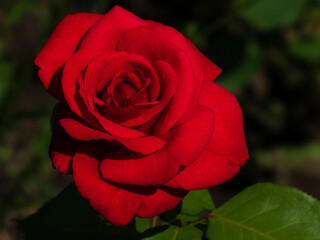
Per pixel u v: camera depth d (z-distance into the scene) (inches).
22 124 40.9
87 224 17.6
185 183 15.0
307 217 16.0
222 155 15.3
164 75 15.1
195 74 15.2
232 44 36.7
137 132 14.9
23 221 18.2
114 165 14.9
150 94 15.2
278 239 15.9
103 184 14.9
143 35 15.4
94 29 15.5
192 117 15.2
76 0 41.3
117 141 14.7
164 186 15.1
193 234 16.1
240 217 16.1
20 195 36.0
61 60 15.6
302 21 44.1
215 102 15.6
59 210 17.4
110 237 18.0
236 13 34.0
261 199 16.2
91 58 15.3
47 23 36.5
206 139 15.0
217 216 16.3
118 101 15.4
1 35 38.6
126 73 15.2
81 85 14.7
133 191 15.0
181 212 16.8
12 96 34.5
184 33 34.6
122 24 15.7
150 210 14.9
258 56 37.4
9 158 38.9
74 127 14.8
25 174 34.4
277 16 34.0
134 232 16.6
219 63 36.8
